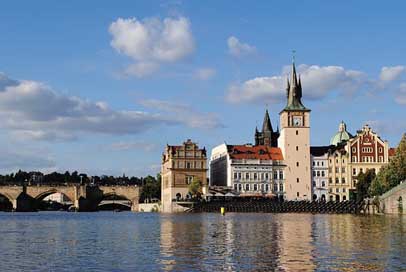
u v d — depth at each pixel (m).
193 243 71.44
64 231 101.00
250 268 49.91
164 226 113.12
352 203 196.12
